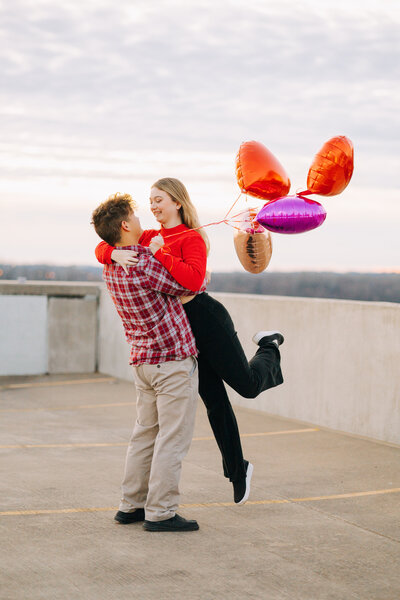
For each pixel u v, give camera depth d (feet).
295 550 12.95
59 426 24.44
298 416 25.32
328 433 23.36
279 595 10.98
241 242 15.03
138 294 12.96
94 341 37.68
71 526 13.97
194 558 12.43
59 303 36.94
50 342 36.91
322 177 14.16
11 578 11.41
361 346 22.77
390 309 21.76
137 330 13.53
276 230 14.32
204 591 11.07
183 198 13.52
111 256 13.14
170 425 13.55
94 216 13.53
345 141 14.28
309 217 14.06
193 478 17.88
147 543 13.10
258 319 26.94
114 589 11.07
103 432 23.53
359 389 22.88
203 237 13.78
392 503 16.03
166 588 11.15
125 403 29.09
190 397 13.52
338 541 13.48
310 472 18.67
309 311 24.75
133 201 13.56
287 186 14.82
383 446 21.54
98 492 16.42
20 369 36.42
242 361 13.80
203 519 14.65
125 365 35.22
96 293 37.50
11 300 36.14
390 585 11.44
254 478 18.03
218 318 13.57
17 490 16.49
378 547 13.20
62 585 11.18
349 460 19.94
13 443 21.65
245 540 13.42
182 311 13.41
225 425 14.14
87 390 32.19
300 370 25.18
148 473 14.10
